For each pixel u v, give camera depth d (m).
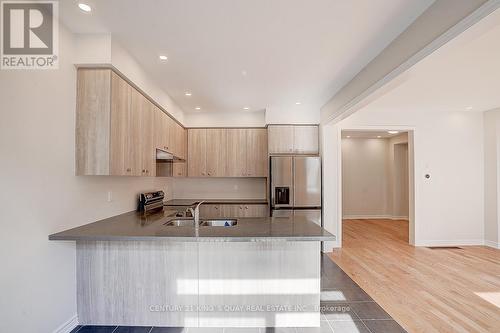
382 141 8.19
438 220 5.08
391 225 7.09
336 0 1.81
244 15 1.99
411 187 5.16
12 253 1.66
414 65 2.07
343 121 4.95
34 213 1.83
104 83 2.26
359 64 2.88
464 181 5.11
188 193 5.43
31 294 1.79
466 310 2.61
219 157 5.12
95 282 2.29
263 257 2.30
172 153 4.21
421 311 2.58
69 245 2.19
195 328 2.29
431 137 5.08
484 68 2.99
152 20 2.04
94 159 2.23
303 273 2.31
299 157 4.59
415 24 2.05
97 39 2.22
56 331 2.03
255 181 5.48
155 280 2.30
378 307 2.66
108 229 2.24
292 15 1.99
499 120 4.85
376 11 1.94
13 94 1.68
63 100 2.10
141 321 2.30
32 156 1.81
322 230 2.25
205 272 2.30
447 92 3.89
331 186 4.66
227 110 4.98
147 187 3.94
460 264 3.99
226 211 4.81
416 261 4.12
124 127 2.51
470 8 1.53
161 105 3.61
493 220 4.93
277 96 4.08
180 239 2.00
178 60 2.76
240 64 2.88
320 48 2.52
